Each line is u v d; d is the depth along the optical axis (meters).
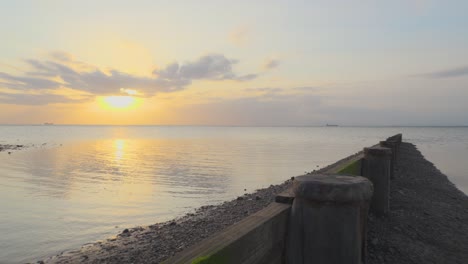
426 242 7.01
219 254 2.43
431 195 12.30
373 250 6.43
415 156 28.22
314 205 3.16
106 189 18.98
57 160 36.22
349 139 95.94
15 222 12.27
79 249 9.45
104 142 80.25
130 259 8.39
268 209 3.49
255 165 31.12
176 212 13.58
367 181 3.32
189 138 111.06
